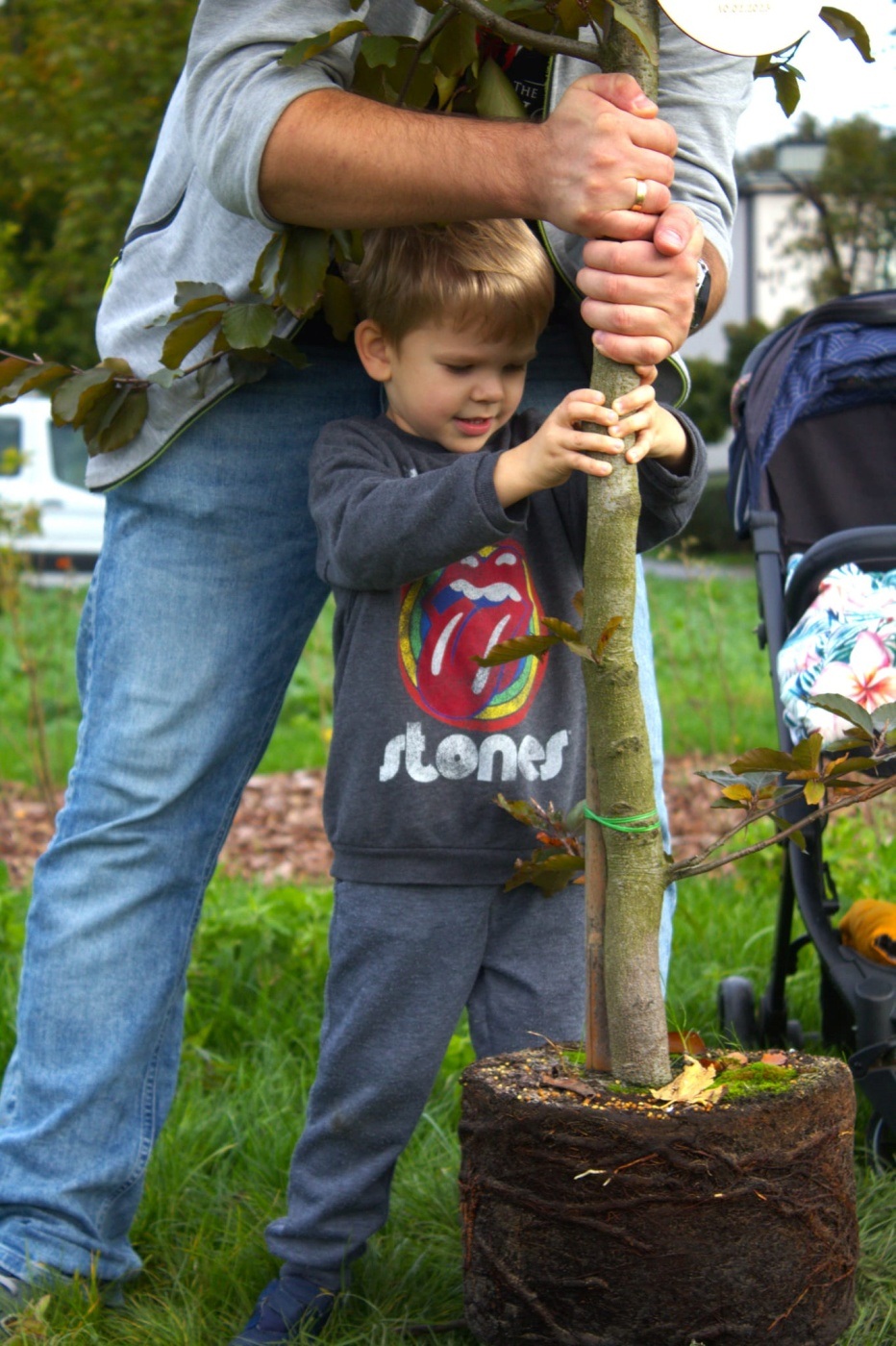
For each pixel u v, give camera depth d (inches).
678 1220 60.0
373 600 79.7
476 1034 81.7
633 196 61.1
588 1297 61.4
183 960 90.5
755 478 121.4
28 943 89.5
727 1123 59.8
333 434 82.2
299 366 82.7
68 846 88.1
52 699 337.7
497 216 66.6
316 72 71.3
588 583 63.6
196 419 86.1
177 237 85.6
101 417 85.7
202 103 72.6
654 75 62.7
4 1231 86.2
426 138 65.7
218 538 87.6
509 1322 63.6
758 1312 60.9
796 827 65.2
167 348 79.0
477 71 73.9
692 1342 60.7
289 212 70.8
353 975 80.7
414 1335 81.0
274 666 90.7
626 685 63.2
